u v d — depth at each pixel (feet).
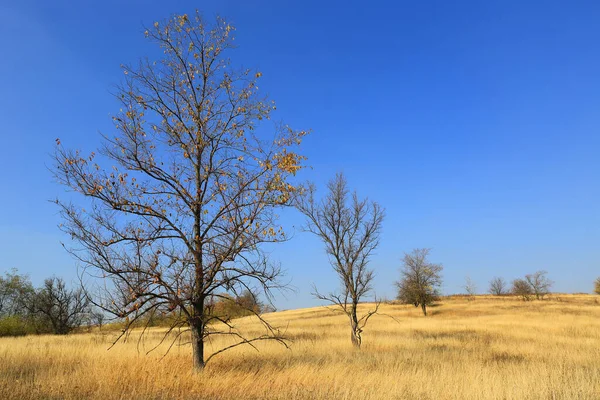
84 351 45.65
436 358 47.26
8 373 33.81
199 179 35.96
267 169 34.96
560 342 68.69
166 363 36.50
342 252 63.00
